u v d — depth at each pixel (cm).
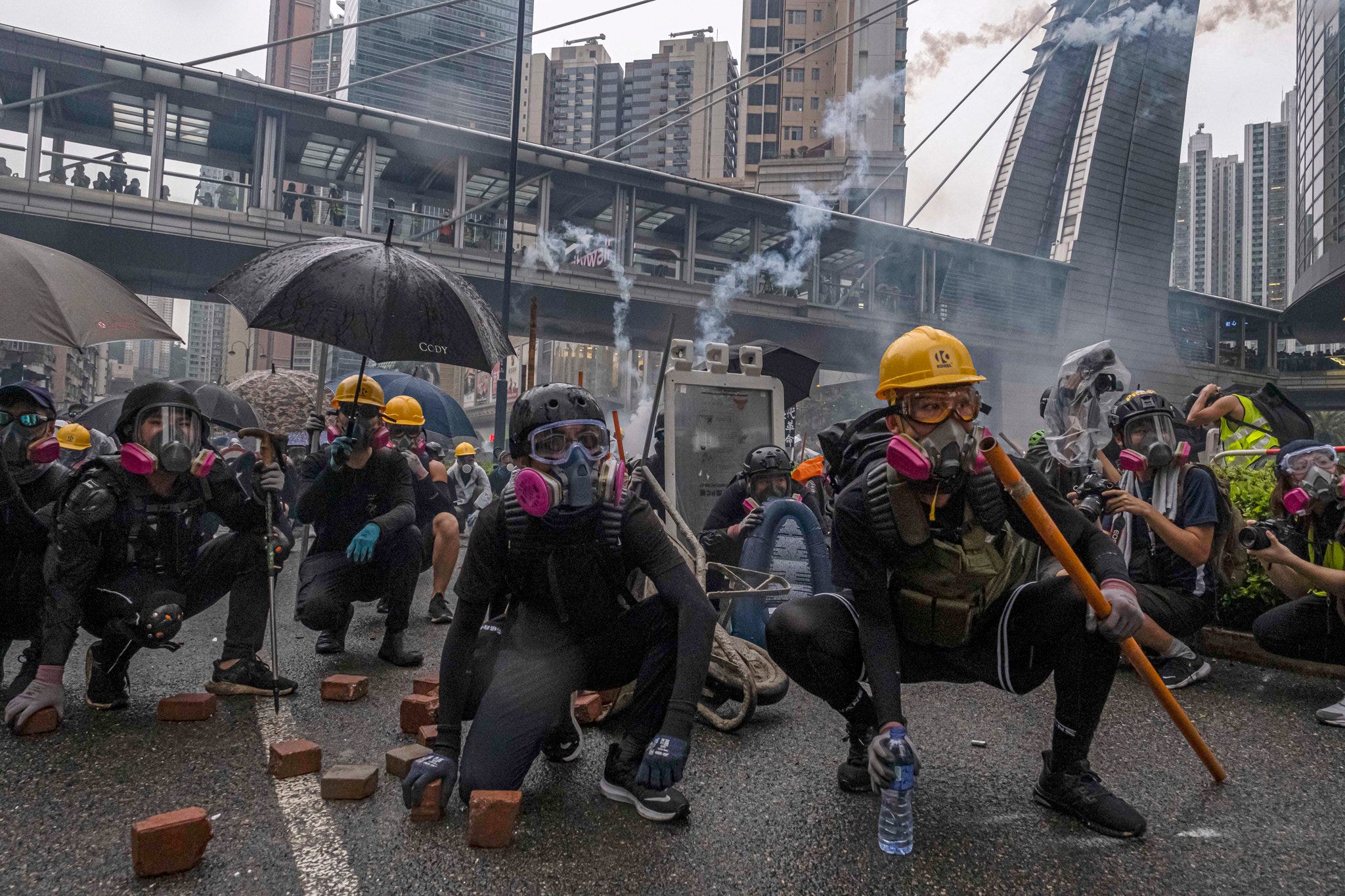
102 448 748
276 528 361
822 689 254
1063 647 234
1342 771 280
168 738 303
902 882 202
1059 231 8175
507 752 230
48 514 350
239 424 824
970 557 220
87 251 3003
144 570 332
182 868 202
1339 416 8631
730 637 365
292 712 340
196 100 3052
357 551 390
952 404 206
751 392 632
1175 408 409
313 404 1102
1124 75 8400
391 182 4003
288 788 256
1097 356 406
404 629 432
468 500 1168
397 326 378
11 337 368
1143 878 204
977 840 225
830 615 251
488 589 237
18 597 337
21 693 318
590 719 325
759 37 12900
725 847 220
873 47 12269
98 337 396
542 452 227
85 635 523
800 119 12600
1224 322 8494
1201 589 387
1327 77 9262
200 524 354
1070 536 224
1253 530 372
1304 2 10281
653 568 234
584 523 231
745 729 332
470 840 216
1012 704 367
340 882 197
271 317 368
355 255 387
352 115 3256
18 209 2677
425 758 235
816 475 446
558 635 246
